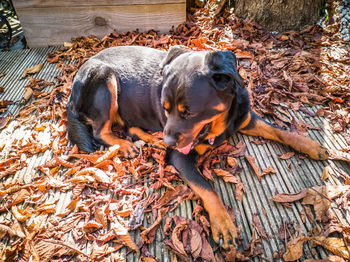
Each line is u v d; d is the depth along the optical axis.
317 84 2.96
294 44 3.59
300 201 1.97
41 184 2.17
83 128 2.46
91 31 3.95
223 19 4.11
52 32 3.92
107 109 2.38
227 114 2.01
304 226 1.83
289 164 2.21
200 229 1.83
